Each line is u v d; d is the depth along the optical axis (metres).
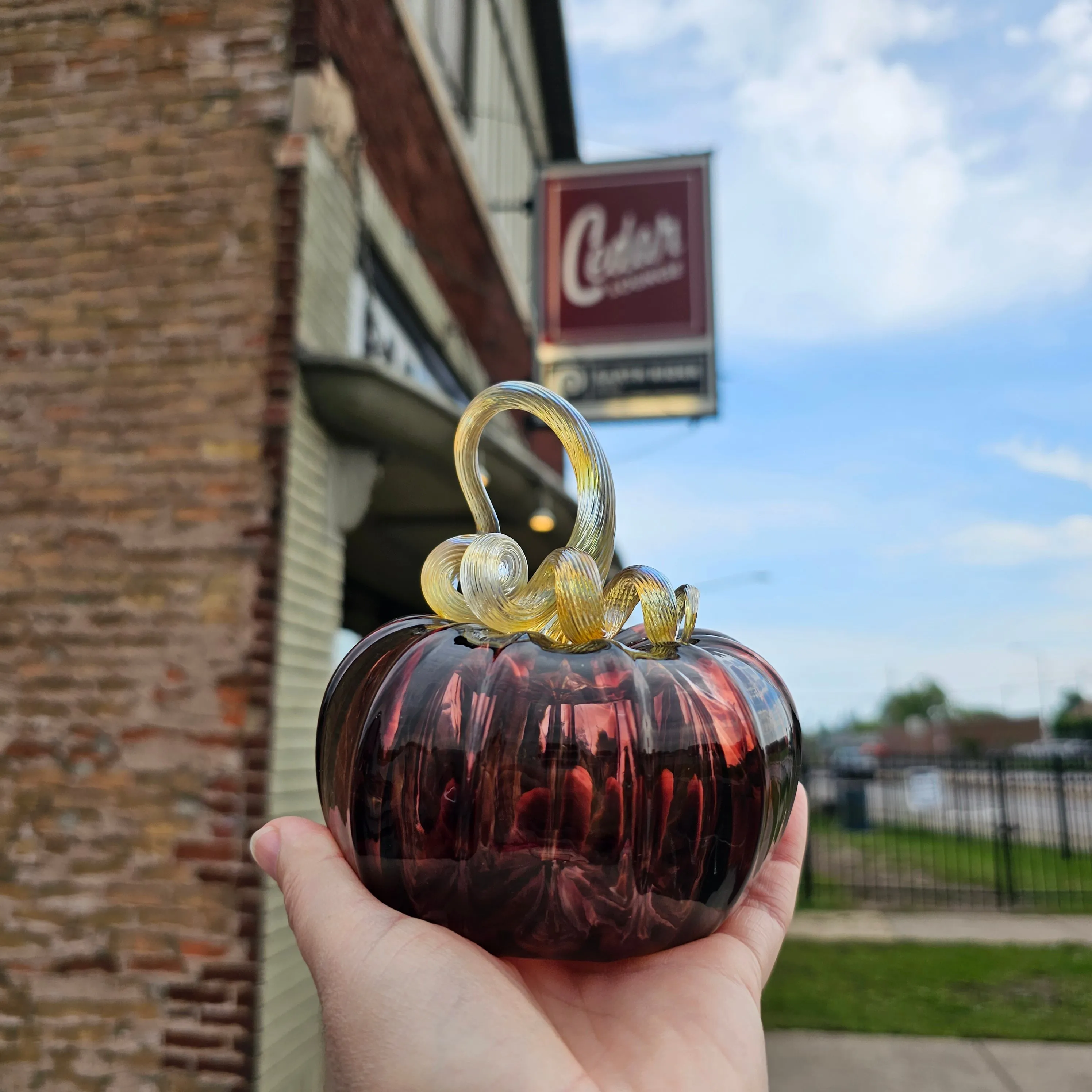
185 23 3.52
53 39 3.58
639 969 1.12
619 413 4.99
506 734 0.87
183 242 3.35
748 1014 1.06
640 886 0.87
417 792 0.88
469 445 1.14
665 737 0.89
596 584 0.96
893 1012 5.01
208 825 2.93
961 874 9.94
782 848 1.48
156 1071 2.79
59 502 3.21
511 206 7.13
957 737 43.31
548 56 9.63
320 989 0.97
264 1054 2.84
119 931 2.89
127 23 3.55
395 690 0.94
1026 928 7.14
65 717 3.05
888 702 67.75
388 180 4.41
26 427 3.29
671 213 5.16
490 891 0.88
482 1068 0.87
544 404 1.08
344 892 1.00
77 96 3.52
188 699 3.02
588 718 0.87
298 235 3.30
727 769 0.91
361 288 4.12
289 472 3.15
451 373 5.96
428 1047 0.89
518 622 1.03
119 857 2.94
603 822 0.85
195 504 3.15
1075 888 8.95
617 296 5.11
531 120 9.52
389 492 3.93
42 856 2.97
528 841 0.85
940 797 17.08
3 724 3.07
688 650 1.04
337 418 3.30
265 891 2.89
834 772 11.97
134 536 3.16
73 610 3.13
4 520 3.22
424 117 5.12
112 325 3.32
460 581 1.04
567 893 0.87
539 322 5.14
